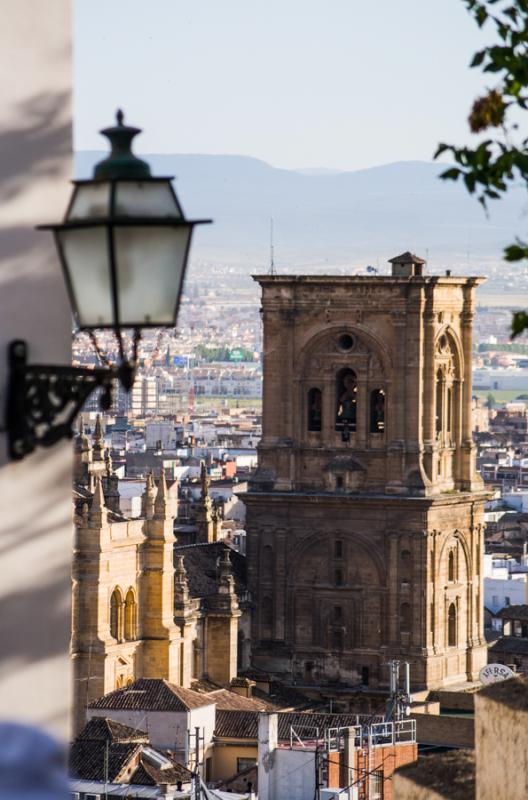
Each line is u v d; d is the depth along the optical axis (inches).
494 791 1889.8
